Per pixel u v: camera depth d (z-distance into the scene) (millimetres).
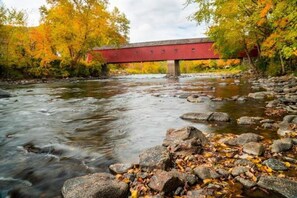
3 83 24531
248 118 6281
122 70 67188
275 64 22812
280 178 3156
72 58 36125
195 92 13578
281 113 7172
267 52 20188
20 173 3678
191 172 3492
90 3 35469
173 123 6617
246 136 4688
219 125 6160
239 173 3371
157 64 78500
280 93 11266
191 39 37406
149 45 39531
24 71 31000
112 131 6004
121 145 4934
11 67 29719
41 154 4480
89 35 35656
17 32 30047
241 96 10914
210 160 3877
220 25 26078
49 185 3316
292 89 11773
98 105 10172
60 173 3666
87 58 44531
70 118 7602
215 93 12906
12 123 6980
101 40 36906
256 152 4039
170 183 3023
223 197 2891
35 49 34188
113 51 42188
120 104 10312
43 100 12008
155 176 3178
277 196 2887
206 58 36438
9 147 4871
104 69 43812
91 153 4480
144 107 9391
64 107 9742
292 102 8688
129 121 7051
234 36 25344
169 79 28750
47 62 32438
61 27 33469
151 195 2955
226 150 4266
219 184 3170
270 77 21109
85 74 38031
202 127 6016
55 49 36812
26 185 3330
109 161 4098
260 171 3467
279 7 10172
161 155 3703
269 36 19328
